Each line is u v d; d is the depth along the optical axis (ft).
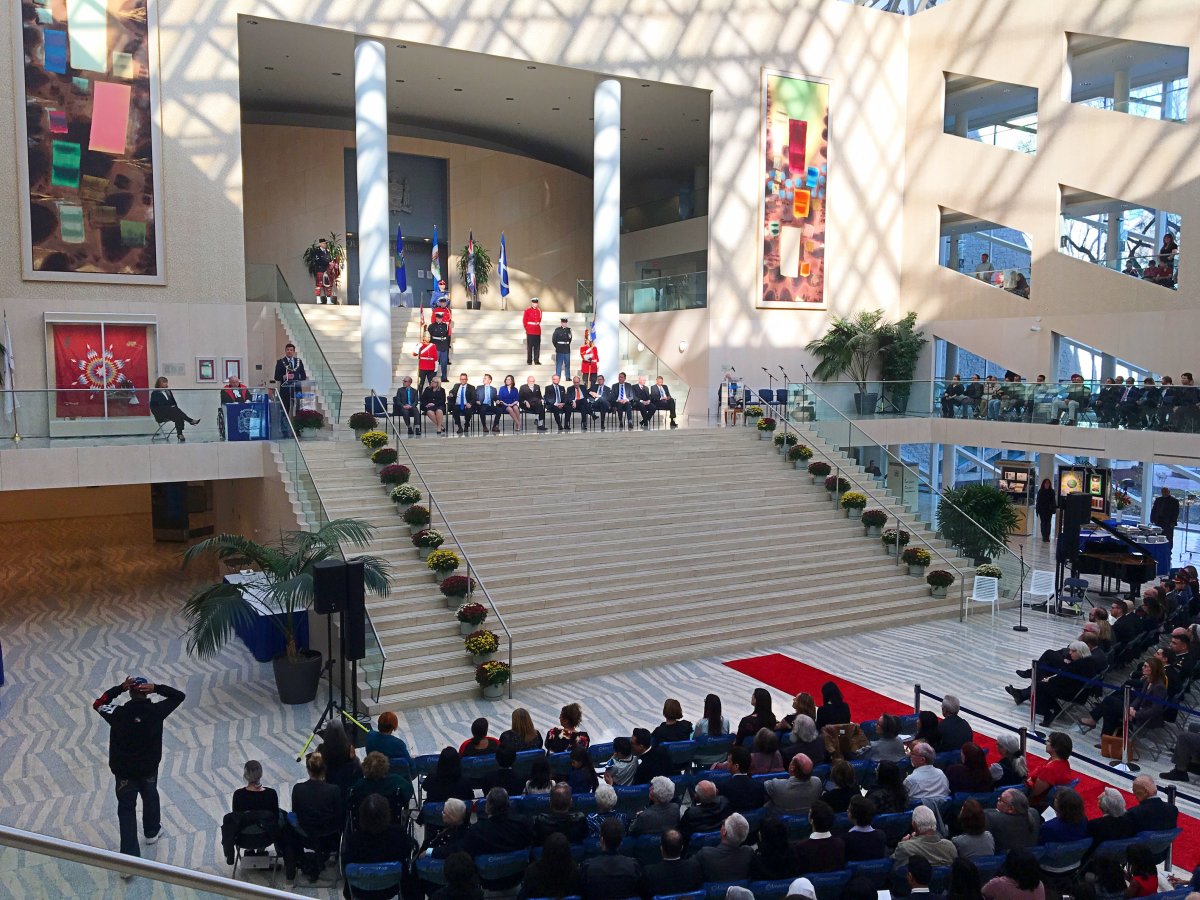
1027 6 84.99
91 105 62.39
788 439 69.72
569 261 116.67
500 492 55.93
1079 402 74.28
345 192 101.76
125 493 92.22
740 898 18.31
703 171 108.37
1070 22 81.66
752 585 52.80
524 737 29.58
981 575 56.70
